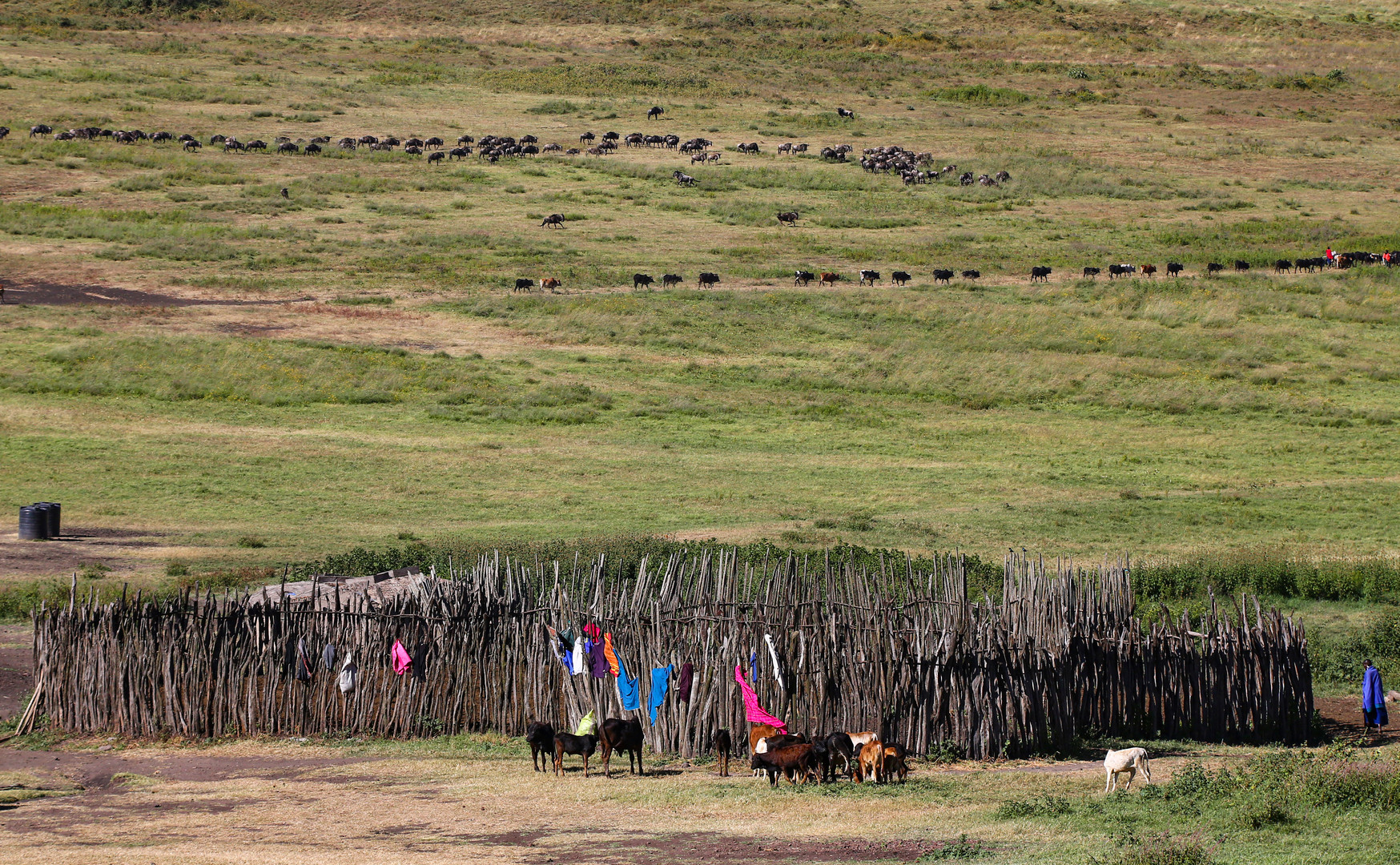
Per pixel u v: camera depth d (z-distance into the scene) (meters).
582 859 12.91
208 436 50.34
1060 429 55.34
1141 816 14.07
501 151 110.62
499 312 71.75
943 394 61.12
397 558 30.12
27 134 105.81
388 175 102.62
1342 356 67.88
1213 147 121.88
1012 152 117.88
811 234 91.69
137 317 67.44
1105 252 87.62
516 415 55.03
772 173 107.38
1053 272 83.50
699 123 126.62
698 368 64.12
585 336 68.25
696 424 55.38
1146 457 50.62
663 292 76.69
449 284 76.81
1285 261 83.25
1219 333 70.88
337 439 50.84
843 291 78.00
